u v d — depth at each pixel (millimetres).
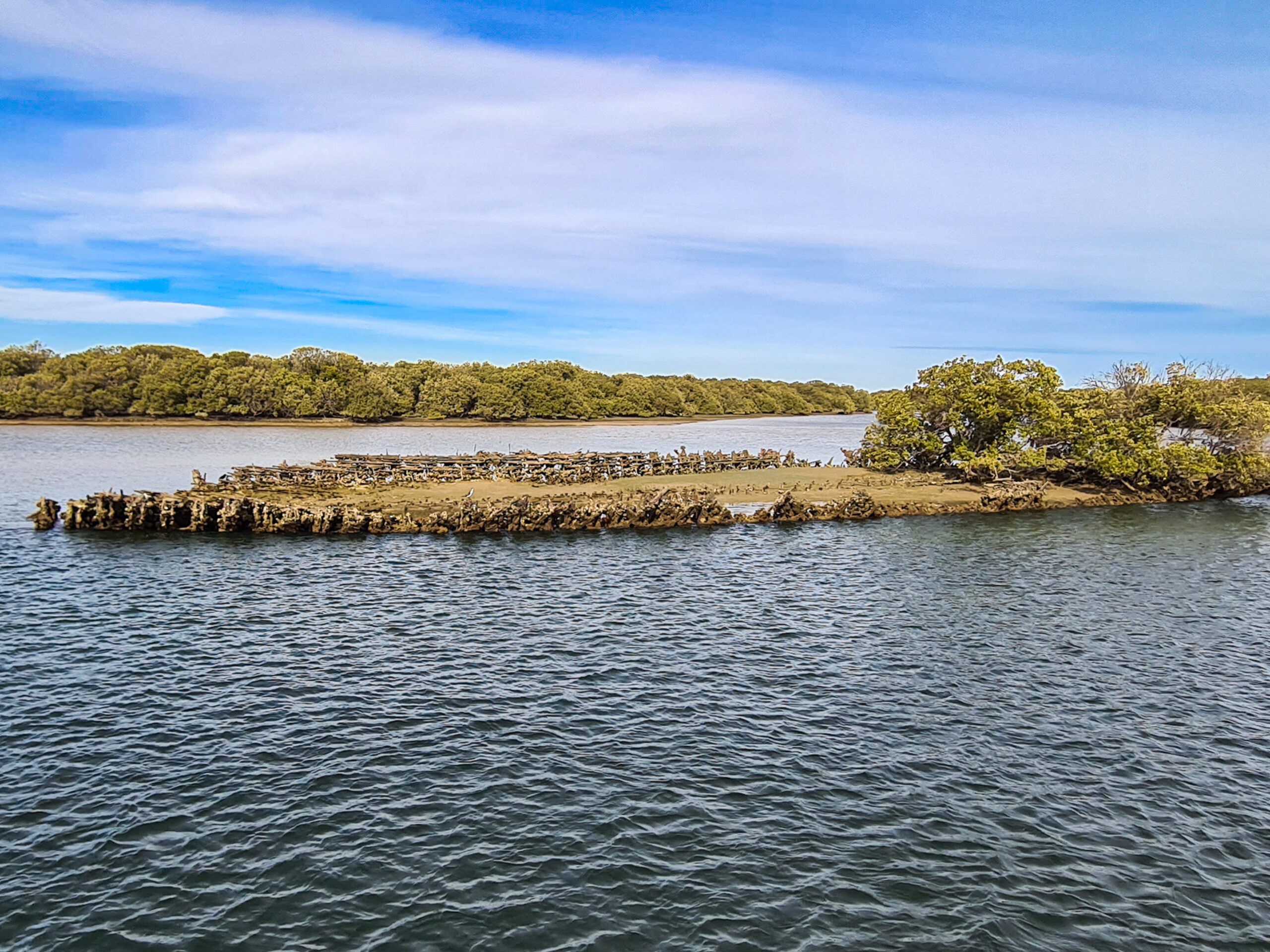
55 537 55344
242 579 45125
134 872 19047
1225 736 26938
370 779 23266
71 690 29000
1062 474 90250
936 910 18219
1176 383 87812
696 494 69625
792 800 22562
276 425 174500
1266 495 87438
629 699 29125
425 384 199375
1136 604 42594
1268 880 19547
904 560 53031
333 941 16938
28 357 184750
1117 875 19594
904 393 97125
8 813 21266
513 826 21078
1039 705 29172
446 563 50062
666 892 18641
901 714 28250
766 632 37062
